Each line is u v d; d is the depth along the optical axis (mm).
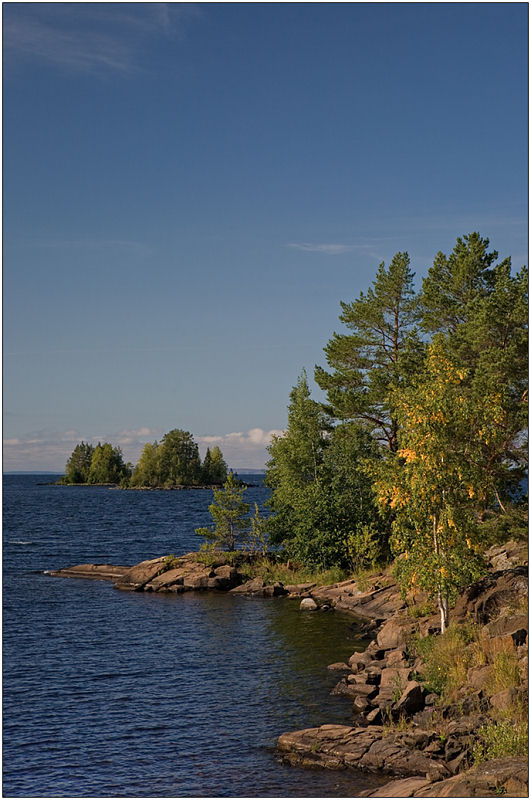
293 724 20875
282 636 33188
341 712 21547
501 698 17719
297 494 51281
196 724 21359
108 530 100375
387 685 22609
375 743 18000
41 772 18156
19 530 99312
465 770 15516
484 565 25297
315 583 46219
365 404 48531
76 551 74250
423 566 24984
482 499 26188
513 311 34812
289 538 52688
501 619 22328
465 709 18469
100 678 27047
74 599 45500
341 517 47344
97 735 20766
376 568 44469
